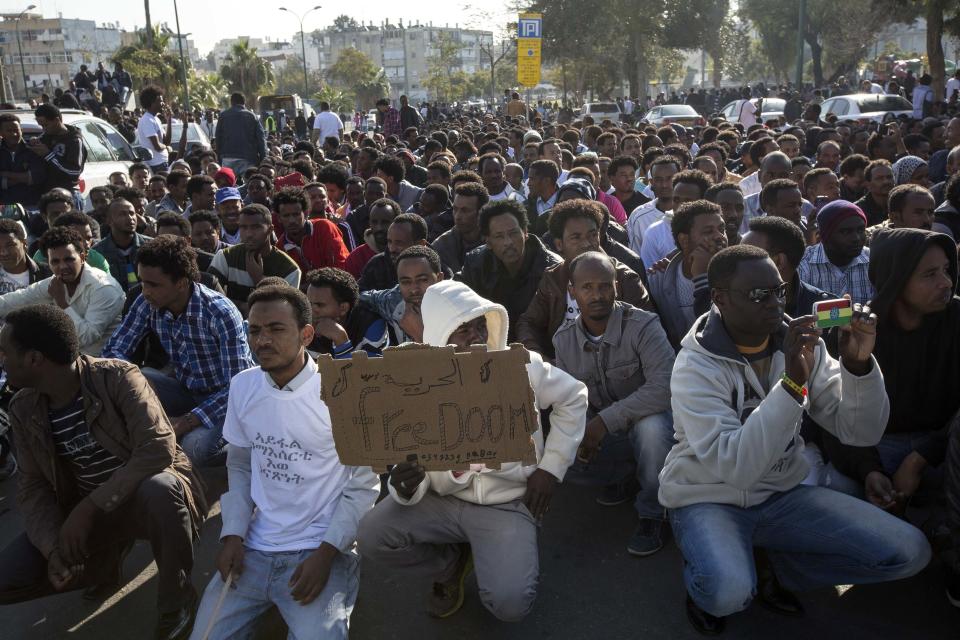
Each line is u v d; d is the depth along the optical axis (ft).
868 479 10.67
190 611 10.63
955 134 31.68
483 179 26.86
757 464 9.10
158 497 10.22
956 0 87.51
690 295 15.51
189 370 14.35
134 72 141.79
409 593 11.74
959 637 10.22
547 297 14.67
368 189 26.73
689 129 56.54
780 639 10.28
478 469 9.93
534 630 10.77
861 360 9.51
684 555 9.89
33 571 10.38
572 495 14.57
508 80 247.70
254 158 45.14
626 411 12.28
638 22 152.56
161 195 30.73
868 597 11.10
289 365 9.74
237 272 18.84
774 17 180.65
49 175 30.30
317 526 9.80
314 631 8.96
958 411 9.95
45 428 10.23
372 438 8.79
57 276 16.29
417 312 13.87
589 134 50.14
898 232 10.95
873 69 183.73
